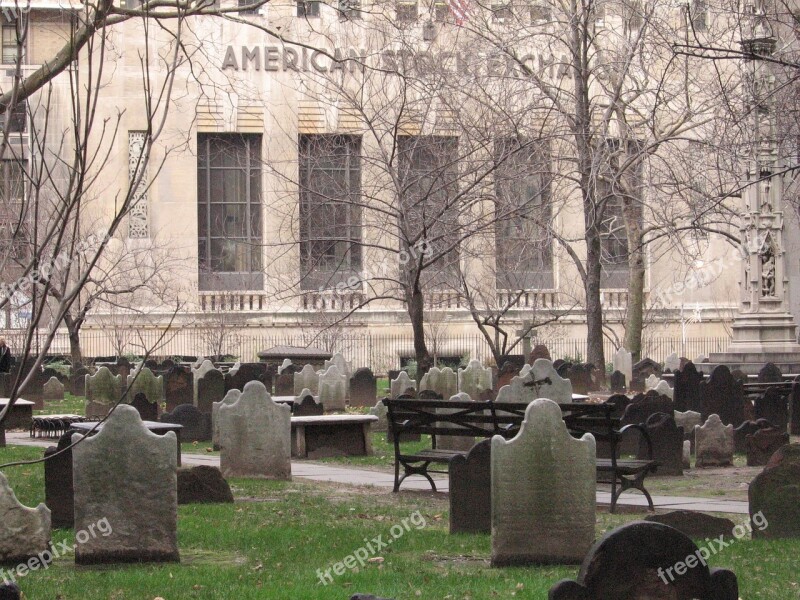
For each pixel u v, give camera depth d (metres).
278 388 32.69
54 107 43.81
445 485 15.28
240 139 53.16
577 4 31.23
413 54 25.66
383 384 41.59
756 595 8.59
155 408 21.70
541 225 28.03
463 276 36.34
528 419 9.73
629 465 12.96
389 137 30.52
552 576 9.17
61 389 33.78
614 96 27.77
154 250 47.66
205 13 16.14
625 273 54.09
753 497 10.93
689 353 55.41
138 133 50.38
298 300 54.53
